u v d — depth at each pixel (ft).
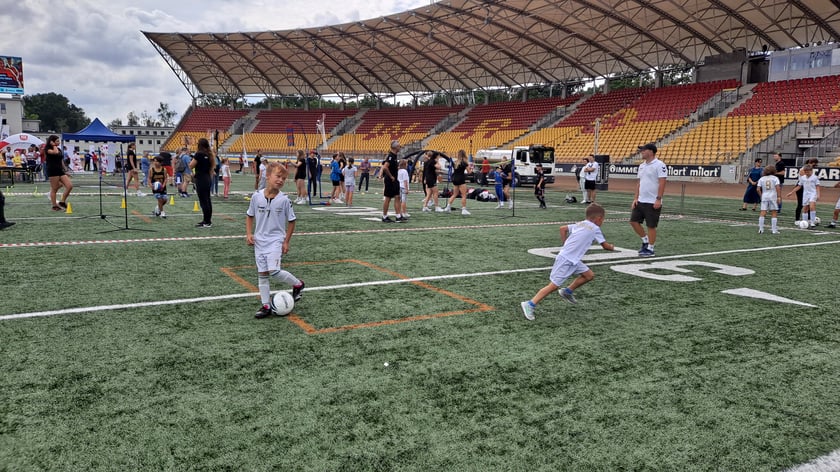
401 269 25.62
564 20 123.24
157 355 13.99
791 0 96.99
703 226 44.68
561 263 17.75
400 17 139.44
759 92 116.47
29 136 99.76
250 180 115.24
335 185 65.92
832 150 88.99
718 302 20.21
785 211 59.41
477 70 172.14
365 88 201.36
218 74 207.21
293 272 24.61
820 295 21.49
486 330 16.57
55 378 12.44
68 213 46.50
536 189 61.31
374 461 9.23
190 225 40.01
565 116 154.71
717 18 111.14
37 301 18.85
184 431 10.16
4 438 9.83
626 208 62.13
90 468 8.93
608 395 12.02
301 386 12.24
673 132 118.73
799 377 13.20
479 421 10.73
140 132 313.32
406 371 13.23
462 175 51.85
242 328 16.33
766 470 9.21
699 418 11.02
